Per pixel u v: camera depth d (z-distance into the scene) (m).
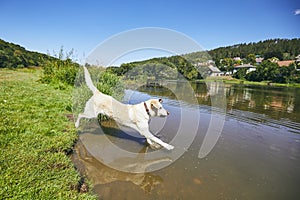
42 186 2.49
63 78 11.77
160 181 3.08
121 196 2.68
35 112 5.68
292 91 19.00
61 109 6.33
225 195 2.81
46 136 4.10
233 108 8.69
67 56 13.20
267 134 5.28
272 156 4.04
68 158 3.37
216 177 3.24
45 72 13.61
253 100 11.57
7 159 2.98
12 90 8.90
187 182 3.08
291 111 8.33
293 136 5.16
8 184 2.42
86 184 2.86
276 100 11.79
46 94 8.81
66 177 2.78
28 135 4.01
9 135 3.85
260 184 3.10
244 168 3.55
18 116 5.10
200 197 2.74
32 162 3.00
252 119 6.75
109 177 3.13
